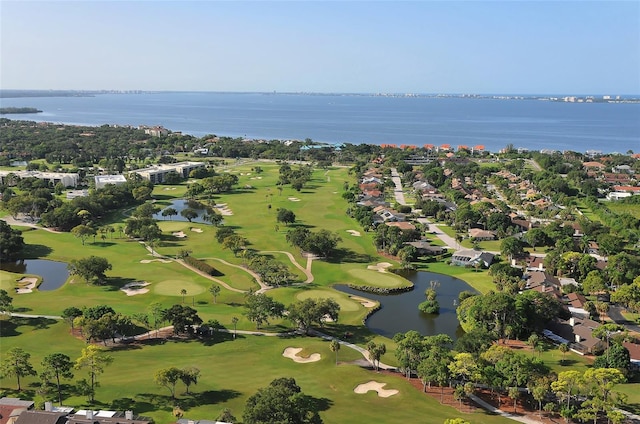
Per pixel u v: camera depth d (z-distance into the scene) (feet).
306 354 347.56
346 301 453.17
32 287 479.82
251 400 249.14
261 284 492.95
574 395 278.05
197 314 413.39
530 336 367.66
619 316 421.59
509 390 283.59
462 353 301.84
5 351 344.49
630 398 295.07
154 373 313.32
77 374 310.86
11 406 261.24
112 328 359.46
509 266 512.22
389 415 271.08
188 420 246.06
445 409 279.49
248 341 368.68
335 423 261.44
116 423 241.14
